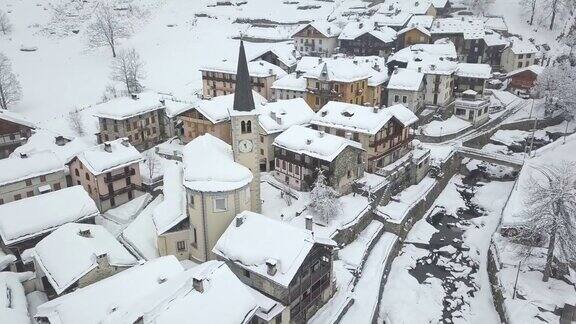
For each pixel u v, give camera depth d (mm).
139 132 88688
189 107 86250
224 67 108750
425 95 102000
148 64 135125
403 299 57688
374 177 74250
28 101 113875
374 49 127812
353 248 62750
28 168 67188
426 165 83312
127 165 69062
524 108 106188
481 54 125125
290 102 84125
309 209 64625
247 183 56156
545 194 55312
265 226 49094
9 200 65625
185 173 56625
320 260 49062
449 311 56375
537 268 58281
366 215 67375
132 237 60344
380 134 75438
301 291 46938
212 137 66125
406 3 155250
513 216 66562
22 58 139750
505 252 61969
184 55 140375
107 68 133750
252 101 60125
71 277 47031
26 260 52906
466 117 99375
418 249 68438
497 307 55906
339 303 52531
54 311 39844
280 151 72812
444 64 101188
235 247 48250
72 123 95688
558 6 141125
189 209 56781
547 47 131125
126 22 164500
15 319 42188
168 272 44344
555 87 98250
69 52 145250
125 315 36406
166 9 175875
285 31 150875
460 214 77062
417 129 94875
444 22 134500
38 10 171875
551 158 83688
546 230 54000
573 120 100562
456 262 65375
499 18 145125
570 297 53406
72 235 52031
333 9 166375
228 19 165625
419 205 75062
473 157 87500
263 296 45750
